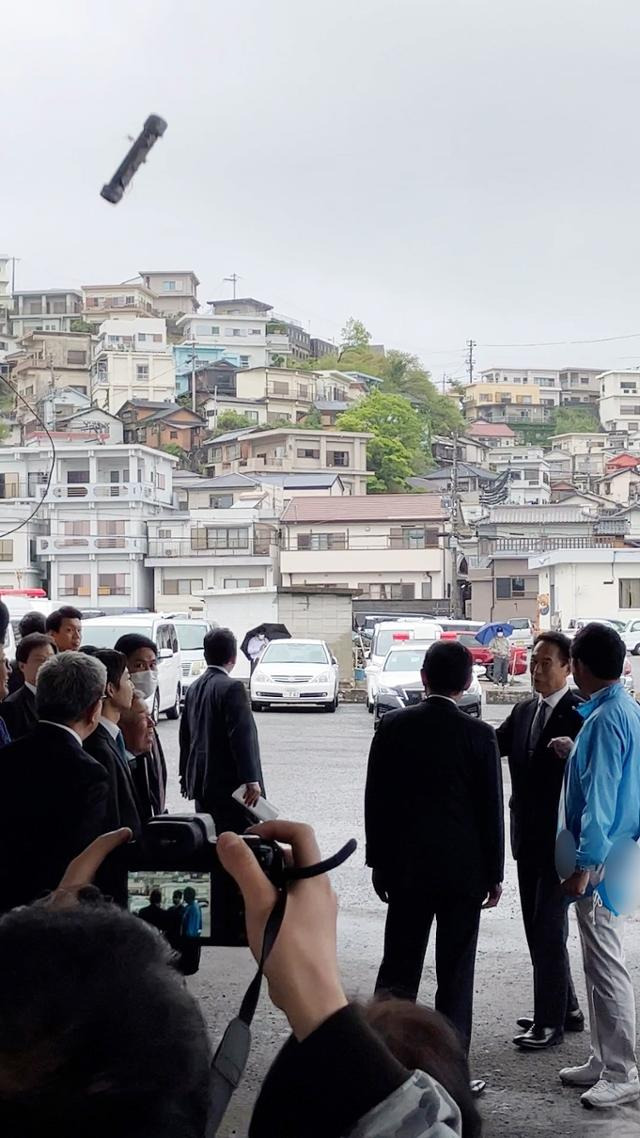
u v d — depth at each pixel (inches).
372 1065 47.9
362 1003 59.2
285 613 1507.1
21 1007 39.0
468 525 3036.4
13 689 307.6
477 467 4207.7
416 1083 48.1
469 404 5812.0
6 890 145.5
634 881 182.1
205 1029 42.2
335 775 567.8
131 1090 39.5
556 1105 181.8
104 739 177.9
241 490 2947.8
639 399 5713.6
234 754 269.6
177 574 2608.3
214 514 2716.5
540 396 5910.4
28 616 340.8
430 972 263.6
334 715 939.3
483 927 303.6
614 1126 172.4
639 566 2276.1
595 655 186.1
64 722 153.5
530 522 3041.3
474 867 188.7
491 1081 192.7
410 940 191.2
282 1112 48.0
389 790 193.2
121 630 883.4
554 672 212.7
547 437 5433.1
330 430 3661.4
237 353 4913.9
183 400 4271.7
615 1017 183.8
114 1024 39.4
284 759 630.5
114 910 42.9
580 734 186.5
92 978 39.7
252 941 50.7
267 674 959.6
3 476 2659.9
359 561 2637.8
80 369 4473.4
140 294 5093.5
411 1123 46.8
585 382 6225.4
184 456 3570.4
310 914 51.1
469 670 195.6
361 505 2709.2
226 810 269.3
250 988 50.1
